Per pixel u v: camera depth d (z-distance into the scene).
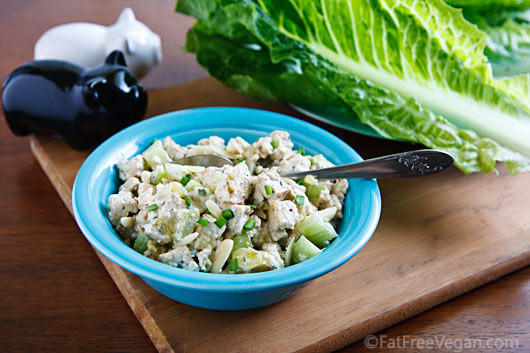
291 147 0.31
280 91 0.35
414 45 0.33
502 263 0.29
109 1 0.54
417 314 0.28
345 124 0.35
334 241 0.26
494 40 0.37
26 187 0.34
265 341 0.25
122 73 0.35
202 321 0.26
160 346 0.26
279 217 0.26
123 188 0.28
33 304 0.27
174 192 0.26
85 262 0.30
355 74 0.35
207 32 0.37
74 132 0.34
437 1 0.32
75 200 0.26
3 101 0.35
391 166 0.28
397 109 0.33
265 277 0.23
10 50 0.46
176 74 0.44
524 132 0.32
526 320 0.27
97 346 0.26
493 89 0.33
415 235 0.31
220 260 0.26
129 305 0.28
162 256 0.25
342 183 0.29
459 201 0.33
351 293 0.27
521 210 0.32
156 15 0.52
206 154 0.30
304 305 0.27
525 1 0.37
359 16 0.33
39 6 0.52
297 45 0.35
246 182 0.27
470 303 0.28
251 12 0.34
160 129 0.31
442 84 0.33
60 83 0.34
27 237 0.31
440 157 0.27
